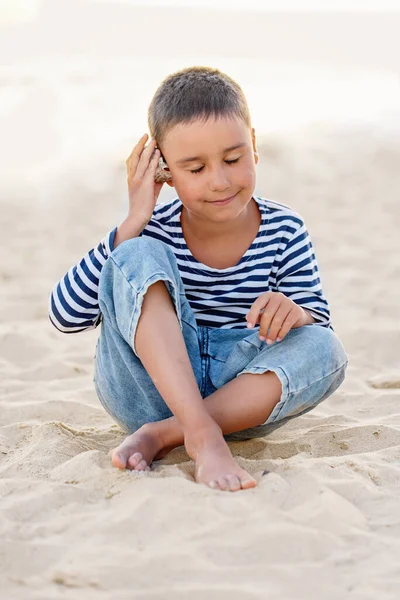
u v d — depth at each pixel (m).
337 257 6.04
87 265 2.82
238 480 2.35
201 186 2.71
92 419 3.46
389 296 5.27
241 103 2.76
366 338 4.58
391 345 4.49
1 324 4.83
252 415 2.62
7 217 7.09
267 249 2.91
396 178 7.82
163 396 2.54
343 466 2.56
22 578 2.03
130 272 2.59
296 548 2.10
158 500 2.27
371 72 14.89
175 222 2.95
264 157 8.43
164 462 2.69
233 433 2.86
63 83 13.41
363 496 2.38
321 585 1.97
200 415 2.48
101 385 2.87
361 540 2.15
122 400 2.82
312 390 2.68
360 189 7.59
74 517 2.26
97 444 2.96
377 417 3.45
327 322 2.90
